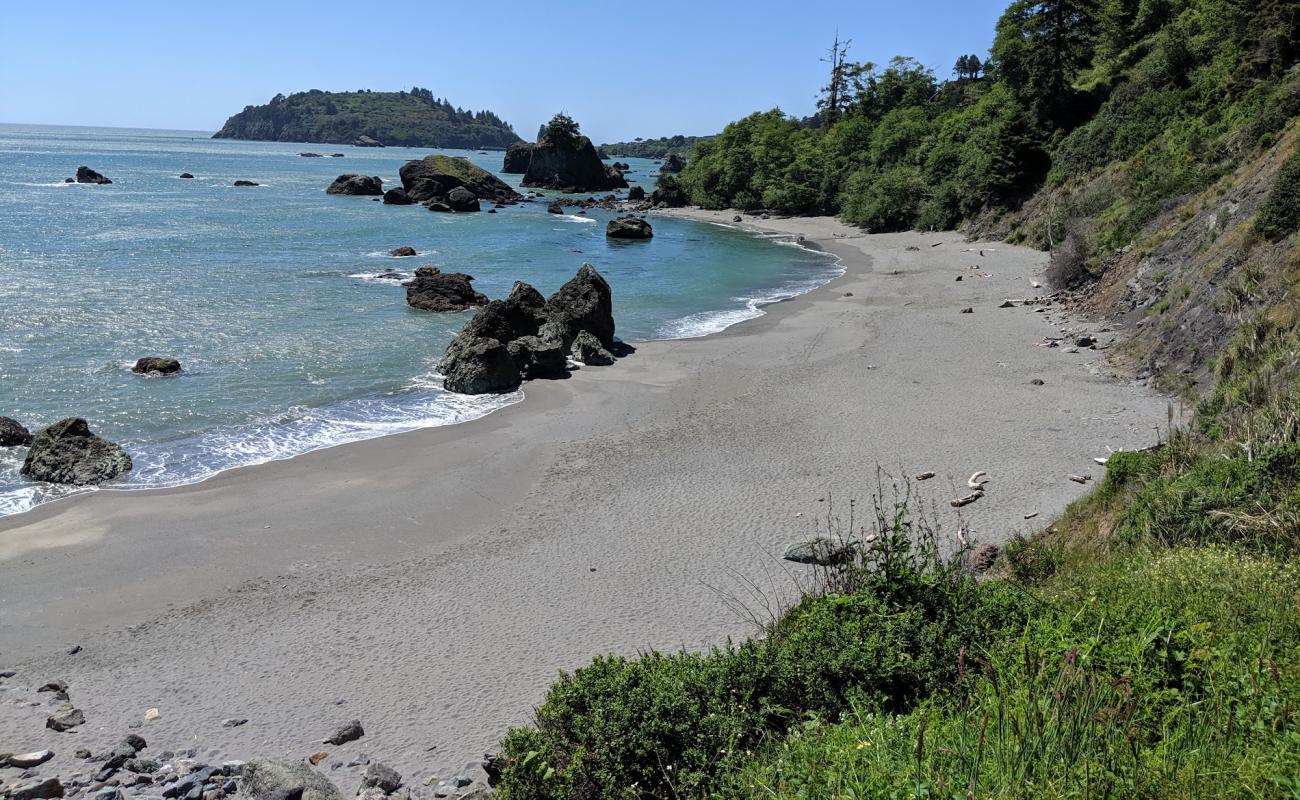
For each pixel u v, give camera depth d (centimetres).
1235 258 2533
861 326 3562
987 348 3084
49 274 4197
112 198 8262
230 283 4244
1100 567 1192
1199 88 4941
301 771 1018
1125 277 3441
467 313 3844
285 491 1975
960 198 6719
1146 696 661
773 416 2453
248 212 7562
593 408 2583
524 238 6669
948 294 4184
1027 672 708
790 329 3597
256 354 3058
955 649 874
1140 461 1581
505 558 1658
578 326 3244
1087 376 2658
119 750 1105
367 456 2194
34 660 1341
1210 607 876
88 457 2050
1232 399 1764
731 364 3055
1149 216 3766
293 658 1339
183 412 2469
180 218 6788
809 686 872
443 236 6581
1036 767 587
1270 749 567
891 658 870
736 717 838
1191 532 1229
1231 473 1324
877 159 8650
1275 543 1120
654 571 1591
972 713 695
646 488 1973
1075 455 2034
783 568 1580
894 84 11400
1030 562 1381
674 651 1322
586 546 1698
